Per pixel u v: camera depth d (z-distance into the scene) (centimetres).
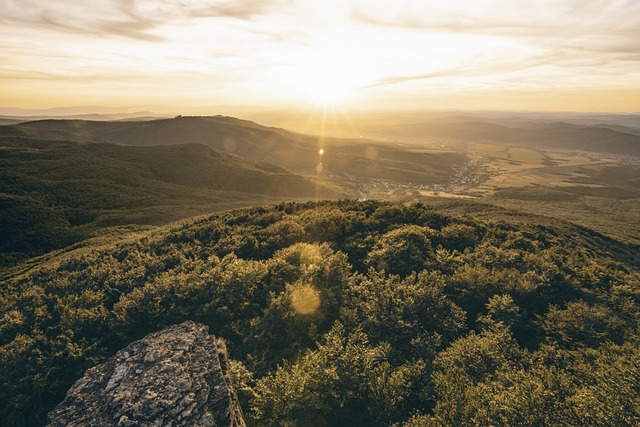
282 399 1755
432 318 2533
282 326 2497
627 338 2300
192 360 1847
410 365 2020
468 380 1858
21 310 3014
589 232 8206
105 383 1662
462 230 4378
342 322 2539
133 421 1398
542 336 2395
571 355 2125
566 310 2630
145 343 1992
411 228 4312
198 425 1409
